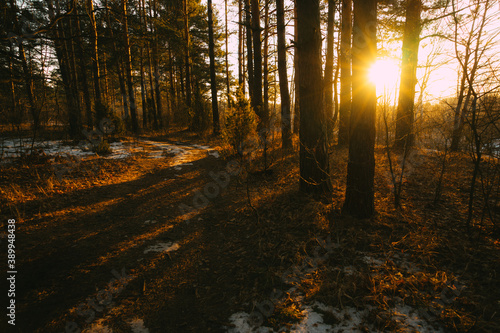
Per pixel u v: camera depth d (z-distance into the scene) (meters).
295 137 11.69
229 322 2.63
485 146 3.97
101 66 22.47
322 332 2.39
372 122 4.19
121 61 18.72
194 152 12.30
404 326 2.38
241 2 15.67
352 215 4.45
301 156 5.54
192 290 3.17
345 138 10.72
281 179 7.10
